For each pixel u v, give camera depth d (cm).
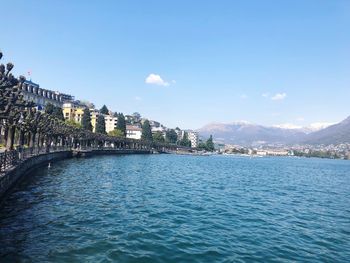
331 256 1906
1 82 3191
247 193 4575
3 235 1964
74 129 11075
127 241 1980
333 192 5416
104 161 9806
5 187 2994
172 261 1684
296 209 3494
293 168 13675
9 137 4672
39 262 1586
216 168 10506
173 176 6588
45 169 5984
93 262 1620
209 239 2111
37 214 2527
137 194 3850
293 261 1786
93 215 2617
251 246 2016
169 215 2781
